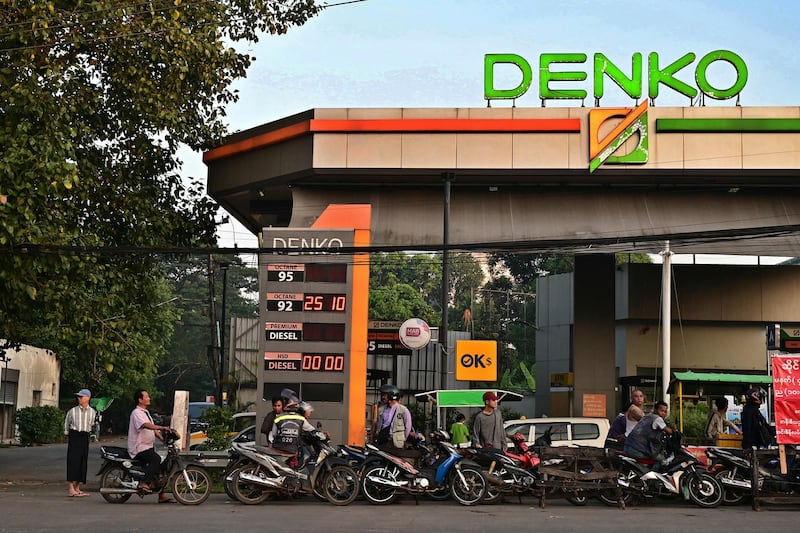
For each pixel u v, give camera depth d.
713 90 26.64
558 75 27.05
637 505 15.97
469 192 28.27
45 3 21.00
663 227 27.20
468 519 13.42
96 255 22.25
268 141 27.94
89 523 12.52
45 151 20.12
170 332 61.56
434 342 37.16
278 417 15.89
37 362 51.56
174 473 15.44
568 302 42.78
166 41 23.53
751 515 14.45
